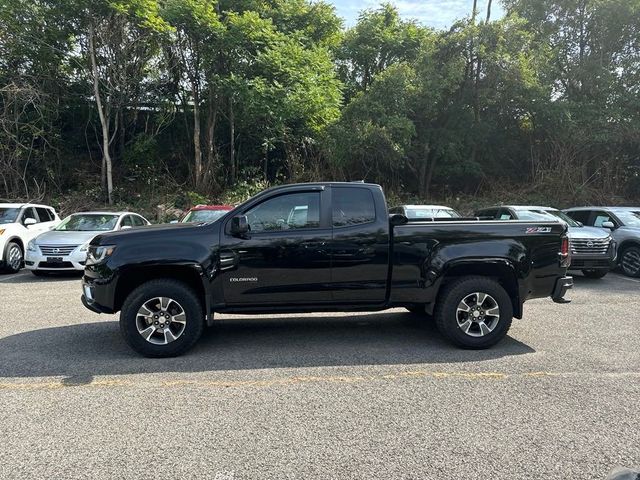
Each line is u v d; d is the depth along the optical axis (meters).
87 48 20.14
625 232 12.11
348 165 21.72
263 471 3.13
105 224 12.40
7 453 3.37
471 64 21.12
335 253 5.65
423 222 5.91
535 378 4.82
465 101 21.69
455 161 23.22
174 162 23.53
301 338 6.31
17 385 4.65
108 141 21.52
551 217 11.80
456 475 3.09
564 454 3.35
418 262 5.73
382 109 20.14
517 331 6.68
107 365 5.24
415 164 23.27
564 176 22.11
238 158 23.48
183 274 5.75
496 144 23.97
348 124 20.69
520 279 5.82
